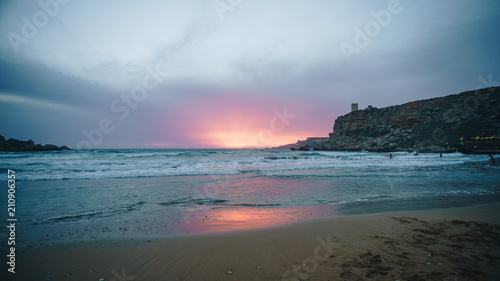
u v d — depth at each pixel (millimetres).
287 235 5227
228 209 7875
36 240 5184
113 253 4465
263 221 6441
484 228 5270
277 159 31328
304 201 9000
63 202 8938
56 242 5055
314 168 21281
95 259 4223
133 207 8211
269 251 4379
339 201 8922
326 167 22016
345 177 15469
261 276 3438
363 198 9383
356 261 3758
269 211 7586
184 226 6102
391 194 10086
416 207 7719
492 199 8758
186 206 8336
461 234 4891
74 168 19844
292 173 17719
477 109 75500
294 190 11211
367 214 6898
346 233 5215
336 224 5922
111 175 16453
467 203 8164
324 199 9305
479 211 6938
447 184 12391
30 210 7809
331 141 114312
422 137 76438
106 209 7953
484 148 48562
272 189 11500
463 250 4039
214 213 7387
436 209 7355
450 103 83375
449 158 35500
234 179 14828
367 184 12727
